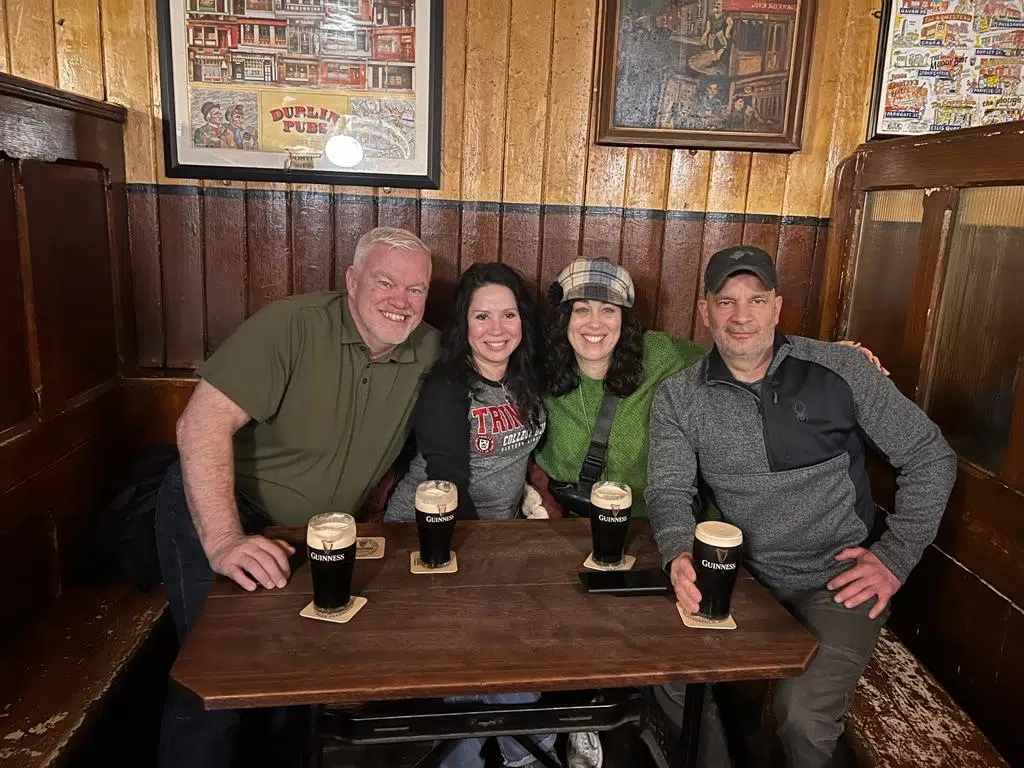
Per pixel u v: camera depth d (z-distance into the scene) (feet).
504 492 6.70
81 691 5.30
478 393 6.37
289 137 7.65
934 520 5.55
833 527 5.73
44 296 6.23
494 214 8.01
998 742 5.48
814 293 8.38
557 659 4.02
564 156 7.95
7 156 5.64
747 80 7.76
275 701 3.66
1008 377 5.62
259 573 4.68
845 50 7.83
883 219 7.36
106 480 7.40
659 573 4.97
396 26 7.52
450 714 4.67
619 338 6.39
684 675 3.97
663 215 8.13
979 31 7.63
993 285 5.82
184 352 8.03
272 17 7.41
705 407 5.87
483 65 7.70
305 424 5.98
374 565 5.02
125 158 7.59
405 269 5.82
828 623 5.31
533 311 6.41
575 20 7.66
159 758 5.27
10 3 7.20
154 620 6.22
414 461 6.77
